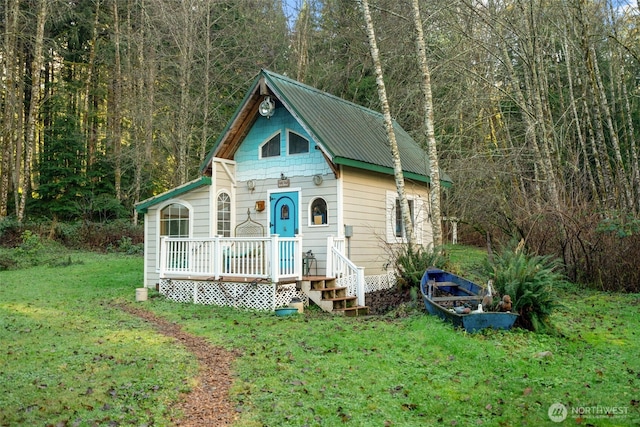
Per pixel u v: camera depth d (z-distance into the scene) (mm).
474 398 6047
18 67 28656
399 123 22266
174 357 7488
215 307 12023
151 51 25250
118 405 5625
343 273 12625
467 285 10734
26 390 5961
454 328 8844
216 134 26406
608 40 19875
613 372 6973
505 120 21188
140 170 26641
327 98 16438
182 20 22562
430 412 5672
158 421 5281
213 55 24906
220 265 12445
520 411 5680
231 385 6367
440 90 19516
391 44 16891
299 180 14461
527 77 18281
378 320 10109
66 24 29094
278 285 11562
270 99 14414
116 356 7473
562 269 14688
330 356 7551
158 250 15109
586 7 17266
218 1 24484
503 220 17859
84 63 30484
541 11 17828
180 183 21734
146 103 24812
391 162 15250
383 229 15484
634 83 24062
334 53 26031
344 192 13844
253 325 9828
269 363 7215
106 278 16875
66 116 28703
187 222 15031
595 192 16656
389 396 6059
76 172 29328
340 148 13406
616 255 13828
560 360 7465
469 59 17453
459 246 23828
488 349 7711
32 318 10336
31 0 26859
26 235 22422
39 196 28750
